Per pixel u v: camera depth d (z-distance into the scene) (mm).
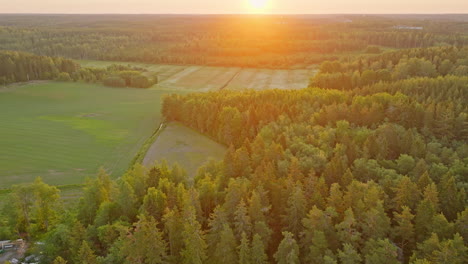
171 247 59656
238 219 57750
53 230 63969
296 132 94250
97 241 63469
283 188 64562
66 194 87375
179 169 79875
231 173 74062
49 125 139250
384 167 76312
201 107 127625
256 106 118625
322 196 63562
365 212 57281
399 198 61469
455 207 60219
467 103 106250
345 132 87188
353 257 50656
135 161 105500
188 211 57469
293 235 54812
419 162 71375
